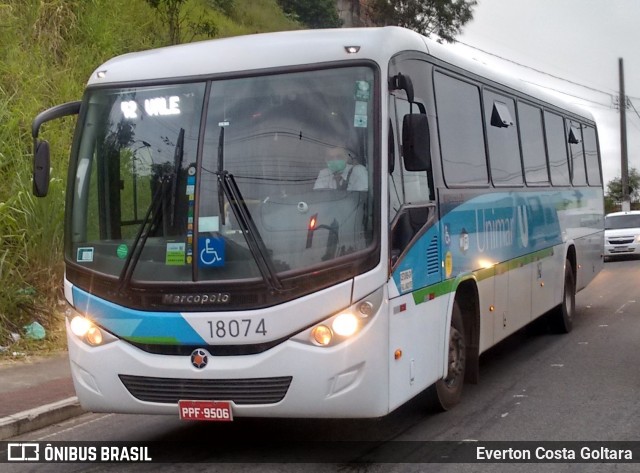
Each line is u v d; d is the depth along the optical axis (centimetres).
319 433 734
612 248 3039
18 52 1438
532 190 1092
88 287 646
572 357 1091
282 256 598
